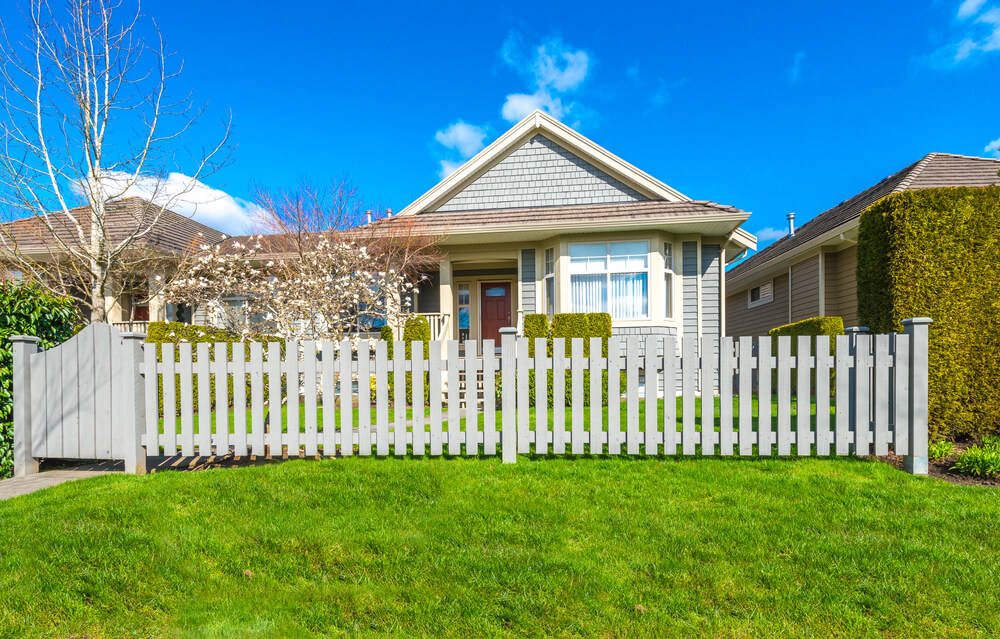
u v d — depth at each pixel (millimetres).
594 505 3537
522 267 11547
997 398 4832
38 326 5160
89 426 4555
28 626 2324
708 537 3051
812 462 4355
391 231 10586
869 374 4430
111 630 2314
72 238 11180
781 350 4344
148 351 4492
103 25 9102
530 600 2465
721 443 4375
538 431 4477
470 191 12039
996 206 4918
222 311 10234
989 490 3729
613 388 4484
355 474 4109
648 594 2512
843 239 10500
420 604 2467
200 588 2617
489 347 4516
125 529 3174
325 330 9805
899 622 2283
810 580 2604
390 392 9359
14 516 3357
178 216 14758
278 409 4535
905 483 3871
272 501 3613
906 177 10320
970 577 2580
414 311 12211
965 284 4898
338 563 2834
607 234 10695
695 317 10953
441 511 3459
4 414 4617
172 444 4480
